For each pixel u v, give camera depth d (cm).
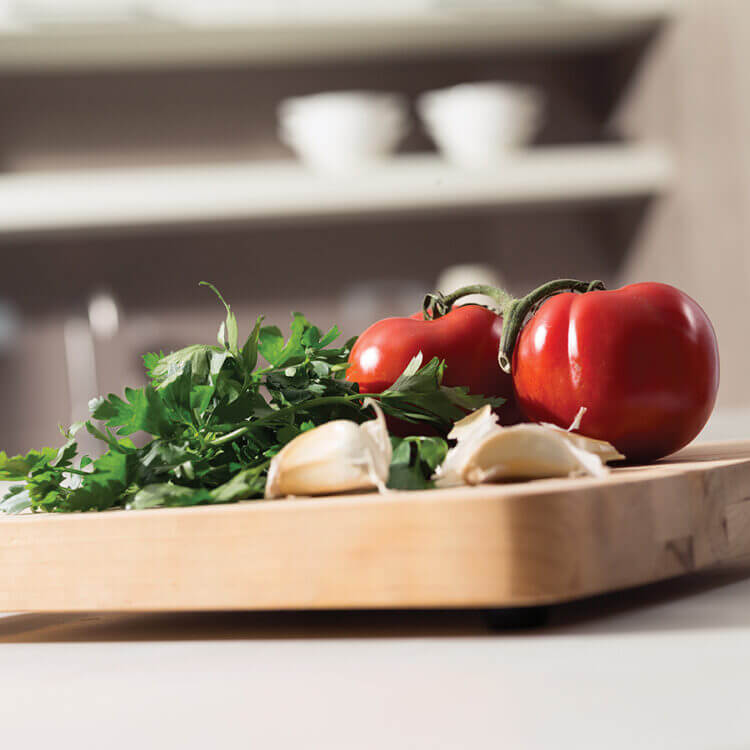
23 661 50
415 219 193
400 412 63
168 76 189
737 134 153
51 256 188
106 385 183
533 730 41
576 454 54
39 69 183
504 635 49
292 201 158
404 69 190
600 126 193
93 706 45
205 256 190
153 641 52
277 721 42
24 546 54
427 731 41
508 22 170
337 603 50
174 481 57
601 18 168
